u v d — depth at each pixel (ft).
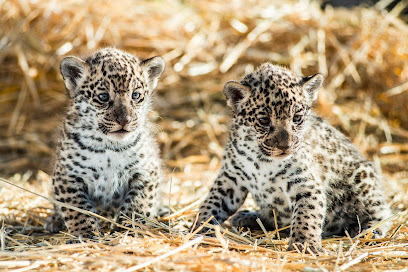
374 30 69.41
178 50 68.28
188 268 27.89
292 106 35.60
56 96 66.28
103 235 36.52
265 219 40.06
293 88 36.01
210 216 37.76
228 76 67.51
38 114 65.98
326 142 39.63
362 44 68.03
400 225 37.40
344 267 29.43
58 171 38.45
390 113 67.41
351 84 68.28
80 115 38.06
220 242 32.30
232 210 39.04
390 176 57.31
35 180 55.47
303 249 32.48
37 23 68.18
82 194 38.22
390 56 67.87
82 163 37.99
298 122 36.22
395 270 29.35
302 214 35.53
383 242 35.01
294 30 69.15
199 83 68.18
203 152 63.00
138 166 39.01
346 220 40.27
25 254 29.48
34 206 44.65
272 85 35.76
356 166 40.22
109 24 68.59
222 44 69.41
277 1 73.61
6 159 61.82
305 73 67.67
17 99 66.13
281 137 35.22
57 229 40.27
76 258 28.96
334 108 64.13
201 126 65.26
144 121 39.47
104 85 37.01
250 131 36.78
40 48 66.69
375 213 40.09
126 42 67.82
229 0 72.59
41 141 63.36
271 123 35.73
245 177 38.14
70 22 68.44
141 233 35.12
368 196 39.99
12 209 43.83
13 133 64.03
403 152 63.36
